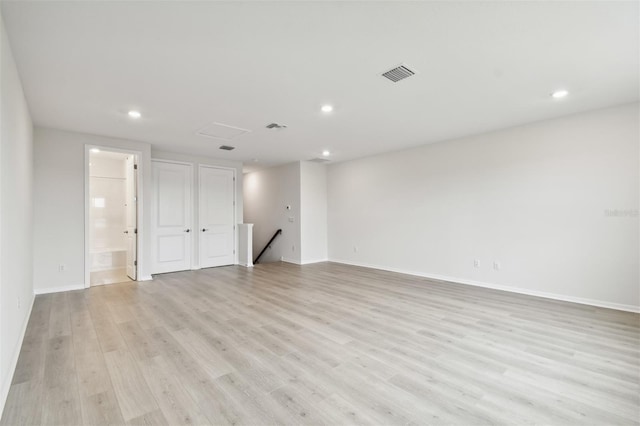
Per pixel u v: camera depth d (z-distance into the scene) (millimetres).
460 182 5105
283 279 5445
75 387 2033
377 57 2516
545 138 4184
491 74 2820
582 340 2781
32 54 2393
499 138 4633
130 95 3223
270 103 3492
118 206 6953
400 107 3652
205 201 6613
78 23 2027
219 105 3533
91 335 2898
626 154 3605
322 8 1910
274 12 1947
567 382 2100
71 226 4547
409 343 2736
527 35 2217
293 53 2443
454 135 4930
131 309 3697
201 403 1872
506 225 4570
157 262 5945
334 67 2676
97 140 4781
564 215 4043
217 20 2023
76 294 4352
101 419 1722
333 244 7473
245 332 2992
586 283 3881
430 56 2504
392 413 1781
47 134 4363
